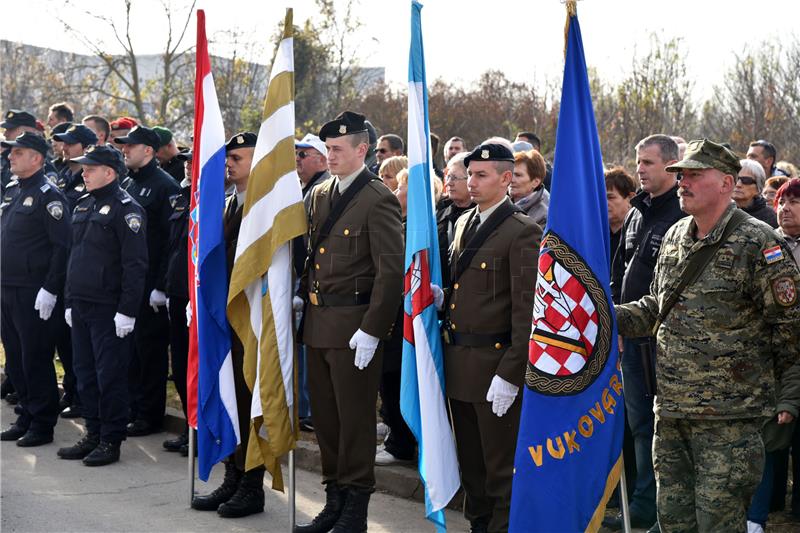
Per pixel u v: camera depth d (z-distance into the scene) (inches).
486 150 179.2
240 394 217.3
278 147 201.6
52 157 422.6
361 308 193.6
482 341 179.6
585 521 159.0
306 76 919.0
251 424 204.2
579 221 162.4
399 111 1123.9
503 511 179.6
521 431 159.9
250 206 202.5
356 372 193.5
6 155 365.1
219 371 212.8
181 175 325.7
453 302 183.5
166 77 857.5
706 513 149.9
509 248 177.0
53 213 277.6
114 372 259.3
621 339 192.7
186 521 210.7
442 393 183.8
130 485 239.0
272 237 199.3
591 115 167.6
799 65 830.5
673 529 157.9
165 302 284.7
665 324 155.3
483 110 1099.3
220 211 213.3
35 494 228.8
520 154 231.5
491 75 1122.7
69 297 261.9
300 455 258.7
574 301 160.1
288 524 209.6
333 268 194.9
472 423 187.3
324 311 196.1
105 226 258.5
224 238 216.1
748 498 152.5
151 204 291.9
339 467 196.2
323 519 200.4
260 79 904.3
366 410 195.2
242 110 858.8
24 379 287.1
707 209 151.1
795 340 148.5
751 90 837.8
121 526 205.9
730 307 149.5
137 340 290.0
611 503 207.5
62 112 404.5
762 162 294.0
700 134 889.5
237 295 205.5
